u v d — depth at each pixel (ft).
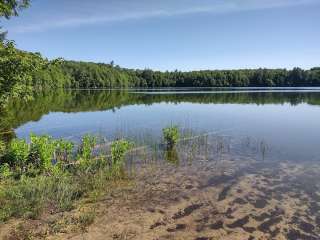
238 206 37.93
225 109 145.48
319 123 100.73
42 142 51.70
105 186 44.29
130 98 227.20
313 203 38.65
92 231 32.01
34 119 113.70
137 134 83.25
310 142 72.84
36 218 34.22
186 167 53.62
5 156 49.70
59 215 35.09
